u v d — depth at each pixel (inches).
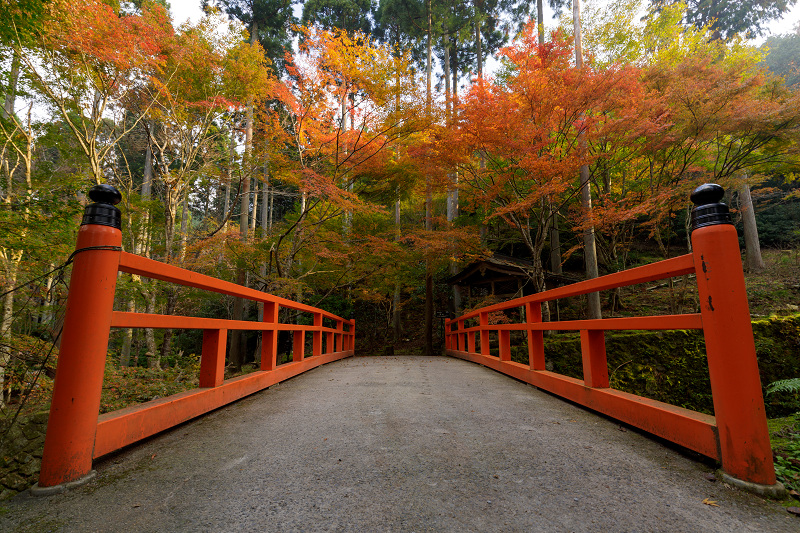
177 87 327.6
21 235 155.9
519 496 62.2
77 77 255.0
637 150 367.2
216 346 123.0
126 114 322.7
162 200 372.2
